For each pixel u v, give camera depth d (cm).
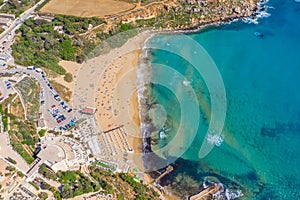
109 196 12300
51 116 15350
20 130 13962
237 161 14675
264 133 15775
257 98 17325
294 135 15625
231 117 16462
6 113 14400
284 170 14338
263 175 14188
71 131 14800
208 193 13500
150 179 13838
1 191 11769
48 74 17162
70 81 17412
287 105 16925
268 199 13362
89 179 12900
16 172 12406
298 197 13338
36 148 13712
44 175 12506
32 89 16138
